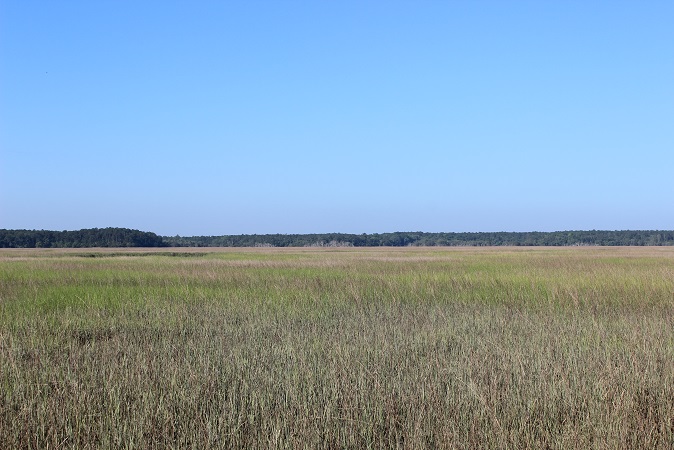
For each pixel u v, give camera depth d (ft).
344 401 21.29
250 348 30.42
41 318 42.09
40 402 21.15
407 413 20.42
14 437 18.67
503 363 26.05
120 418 20.08
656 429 19.77
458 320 41.29
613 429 19.19
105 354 29.09
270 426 19.33
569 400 21.65
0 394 22.06
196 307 49.44
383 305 52.39
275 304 51.26
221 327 39.45
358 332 35.19
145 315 44.93
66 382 23.73
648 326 38.34
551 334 34.63
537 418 20.42
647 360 26.99
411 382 23.53
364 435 19.22
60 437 18.99
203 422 19.69
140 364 26.08
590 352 29.53
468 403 21.18
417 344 31.30
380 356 28.07
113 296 54.08
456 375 24.45
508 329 36.58
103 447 18.07
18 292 57.52
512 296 55.57
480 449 18.35
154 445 18.31
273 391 22.54
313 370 25.14
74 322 40.16
